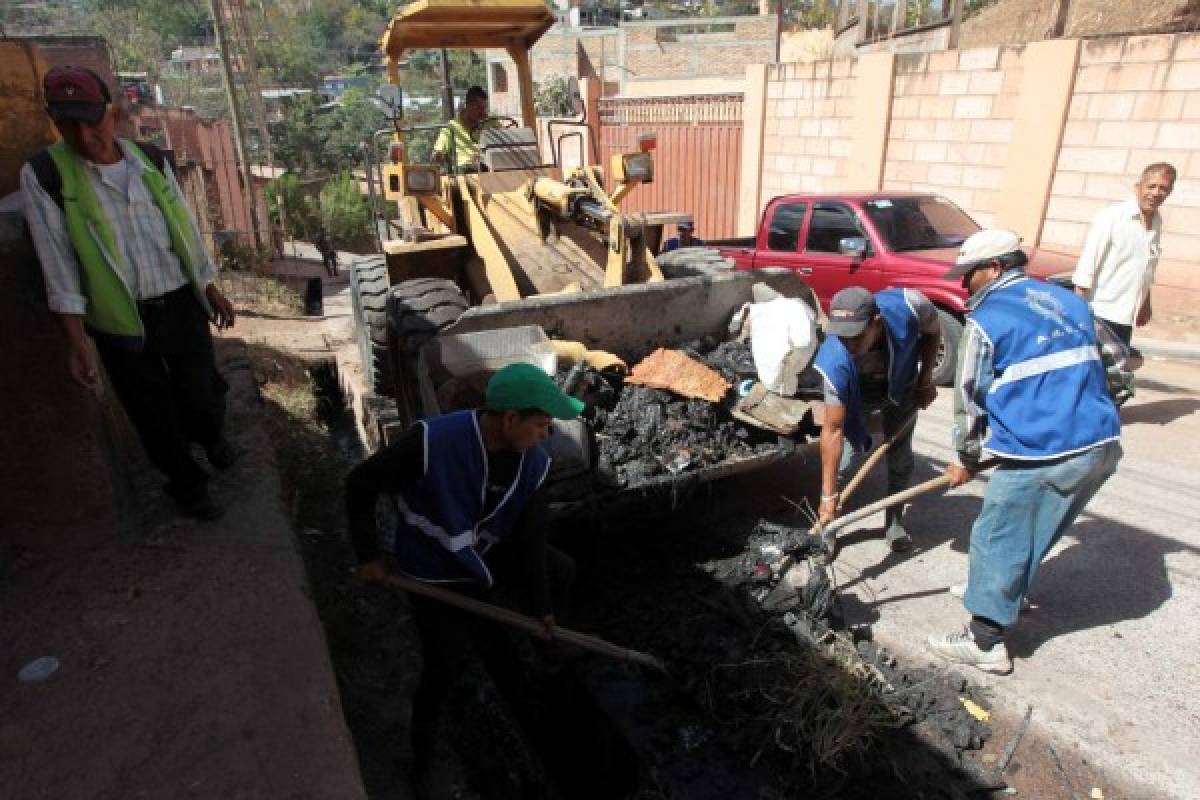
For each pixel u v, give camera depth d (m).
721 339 5.00
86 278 2.86
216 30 14.12
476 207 5.51
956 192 9.86
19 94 4.21
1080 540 4.30
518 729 3.28
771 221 7.89
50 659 2.66
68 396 3.08
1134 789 2.82
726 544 4.32
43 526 3.19
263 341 8.09
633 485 3.87
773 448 4.26
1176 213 7.97
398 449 2.45
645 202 14.21
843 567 4.18
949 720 3.11
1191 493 4.76
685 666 3.49
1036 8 14.87
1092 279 5.40
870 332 3.70
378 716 3.13
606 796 3.18
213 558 3.20
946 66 9.61
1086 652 3.47
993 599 3.21
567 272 5.54
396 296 4.91
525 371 2.39
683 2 48.72
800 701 3.13
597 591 4.05
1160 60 7.77
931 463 5.30
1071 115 8.54
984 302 3.21
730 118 13.33
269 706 2.47
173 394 3.46
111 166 2.91
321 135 37.09
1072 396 3.03
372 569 2.57
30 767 2.26
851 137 10.92
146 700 2.49
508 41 6.39
